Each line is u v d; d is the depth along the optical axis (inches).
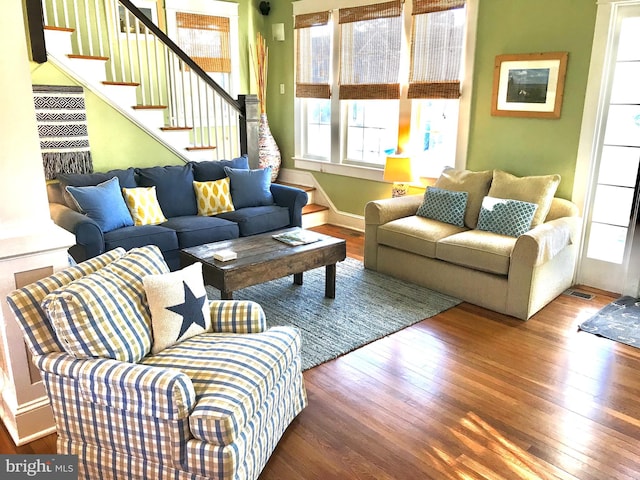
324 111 238.4
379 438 89.4
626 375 110.3
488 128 173.2
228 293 123.3
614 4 138.9
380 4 196.2
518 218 149.3
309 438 89.1
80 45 170.7
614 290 156.5
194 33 234.2
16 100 82.4
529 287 133.4
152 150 189.8
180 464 68.1
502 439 89.2
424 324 135.0
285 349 85.0
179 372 68.7
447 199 166.7
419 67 187.3
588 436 90.2
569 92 151.9
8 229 85.0
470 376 109.6
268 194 194.2
